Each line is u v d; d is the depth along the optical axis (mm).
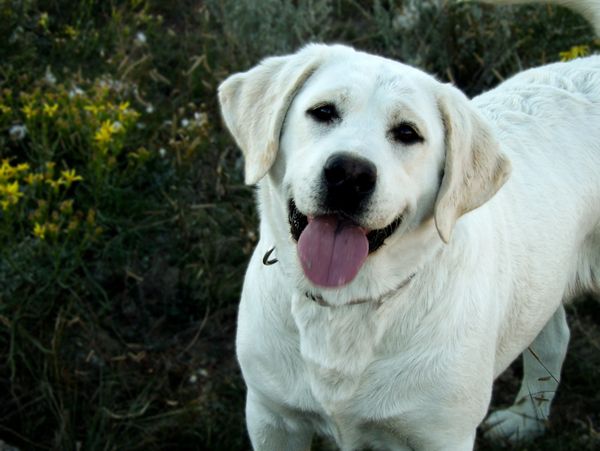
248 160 1192
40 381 1438
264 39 2021
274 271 1206
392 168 1113
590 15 1474
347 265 1124
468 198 1163
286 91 1166
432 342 1182
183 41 2078
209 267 1632
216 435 1445
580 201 1353
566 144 1362
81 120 1705
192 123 1776
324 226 1132
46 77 1805
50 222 1586
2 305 1473
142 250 1654
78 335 1532
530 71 1469
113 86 1825
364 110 1127
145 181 1737
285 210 1162
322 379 1197
